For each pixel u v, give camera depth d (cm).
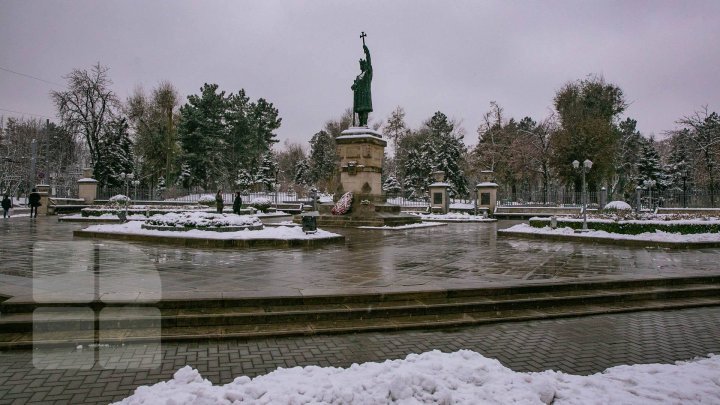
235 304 682
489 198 3797
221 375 474
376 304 726
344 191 2520
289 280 844
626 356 552
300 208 4050
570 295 817
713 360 507
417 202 4294
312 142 7531
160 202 3612
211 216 1588
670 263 1148
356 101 2594
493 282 851
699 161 4416
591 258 1233
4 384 445
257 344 580
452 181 5775
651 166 4891
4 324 575
